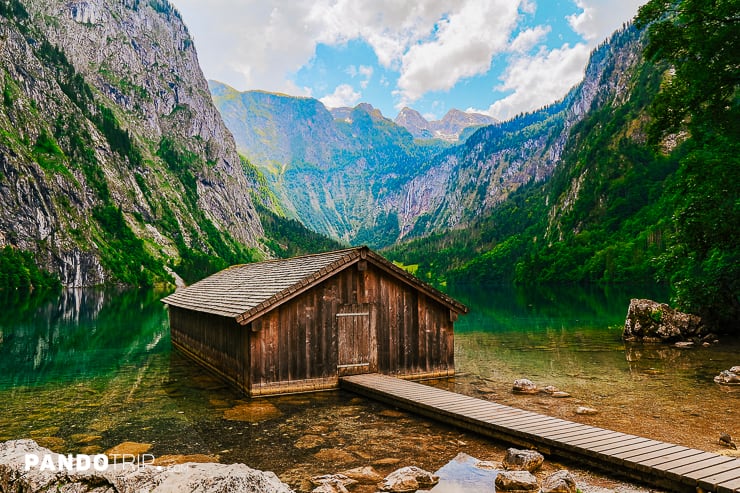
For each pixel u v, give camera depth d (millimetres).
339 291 18625
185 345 28062
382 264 19188
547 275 149875
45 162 186375
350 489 9180
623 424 13461
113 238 193750
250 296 19453
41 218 164125
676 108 29469
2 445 8969
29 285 141125
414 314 20078
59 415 15383
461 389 18281
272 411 15250
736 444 11648
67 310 66750
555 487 8383
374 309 19234
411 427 13305
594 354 26094
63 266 160250
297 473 10141
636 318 31359
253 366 17141
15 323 47750
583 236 161125
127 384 20047
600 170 199875
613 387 18312
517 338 32875
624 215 165875
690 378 19703
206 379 20875
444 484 9297
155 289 166875
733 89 27719
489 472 9891
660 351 26750
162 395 17953
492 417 12672
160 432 13383
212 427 13688
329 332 18359
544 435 11039
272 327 17406
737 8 25734
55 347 31094
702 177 28500
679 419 13922
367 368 18953
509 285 176000
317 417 14461
